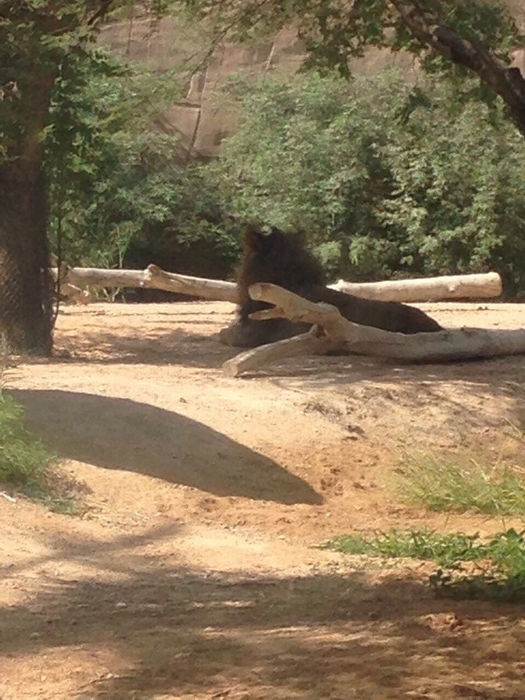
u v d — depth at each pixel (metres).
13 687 6.54
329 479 12.55
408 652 6.83
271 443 12.91
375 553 10.40
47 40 12.02
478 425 14.23
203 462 12.26
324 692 6.07
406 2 9.12
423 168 26.58
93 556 9.77
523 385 15.25
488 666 6.52
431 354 16.02
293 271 16.72
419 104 14.25
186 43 18.67
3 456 10.92
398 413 14.12
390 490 12.55
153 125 28.45
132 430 12.46
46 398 12.88
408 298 20.95
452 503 12.42
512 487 12.65
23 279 16.06
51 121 15.11
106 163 19.02
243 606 8.44
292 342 15.11
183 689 6.32
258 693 6.12
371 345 15.66
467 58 8.81
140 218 26.47
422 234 26.58
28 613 8.18
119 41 25.39
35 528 10.14
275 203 27.36
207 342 17.50
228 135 28.98
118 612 8.25
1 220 15.98
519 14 20.08
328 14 12.04
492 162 26.45
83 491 11.23
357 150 27.05
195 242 27.59
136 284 20.17
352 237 26.83
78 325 18.86
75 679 6.61
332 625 7.72
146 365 15.38
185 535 10.59
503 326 19.14
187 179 27.48
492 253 26.67
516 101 8.62
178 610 8.34
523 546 9.81
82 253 25.72
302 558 10.17
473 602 8.42
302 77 27.92
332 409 13.85
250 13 13.19
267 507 11.76
